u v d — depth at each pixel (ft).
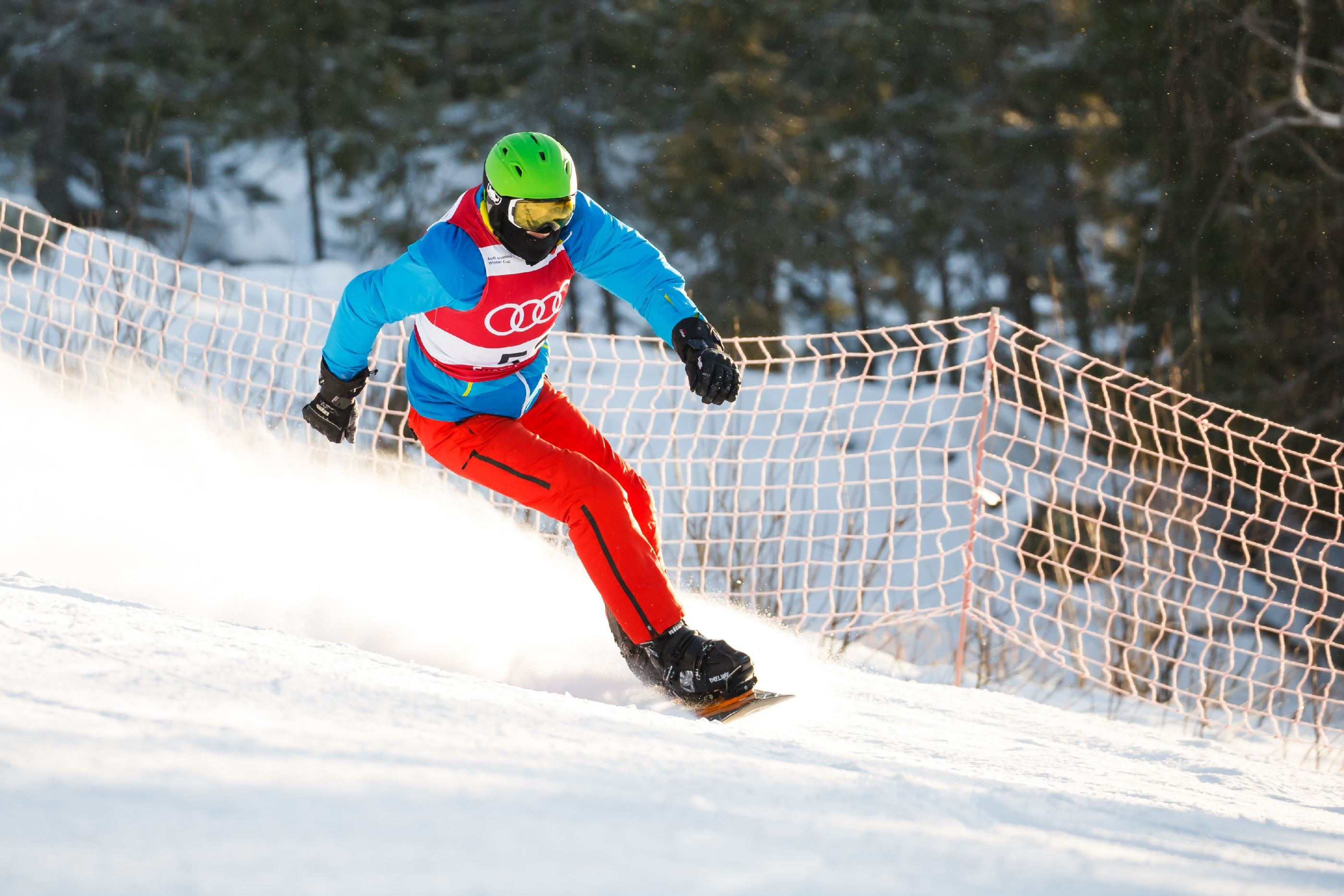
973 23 219.61
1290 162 152.56
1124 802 22.94
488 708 20.40
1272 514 126.52
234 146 243.19
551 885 11.78
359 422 78.59
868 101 223.71
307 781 13.93
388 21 237.04
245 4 225.56
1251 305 151.74
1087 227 216.13
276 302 146.92
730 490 78.79
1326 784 39.29
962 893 13.39
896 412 153.07
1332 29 153.28
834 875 13.24
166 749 14.42
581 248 37.76
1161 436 130.00
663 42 218.79
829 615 64.90
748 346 204.33
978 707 45.21
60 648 19.83
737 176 219.61
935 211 215.10
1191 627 87.81
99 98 221.46
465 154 223.30
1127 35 178.81
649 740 19.93
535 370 39.22
